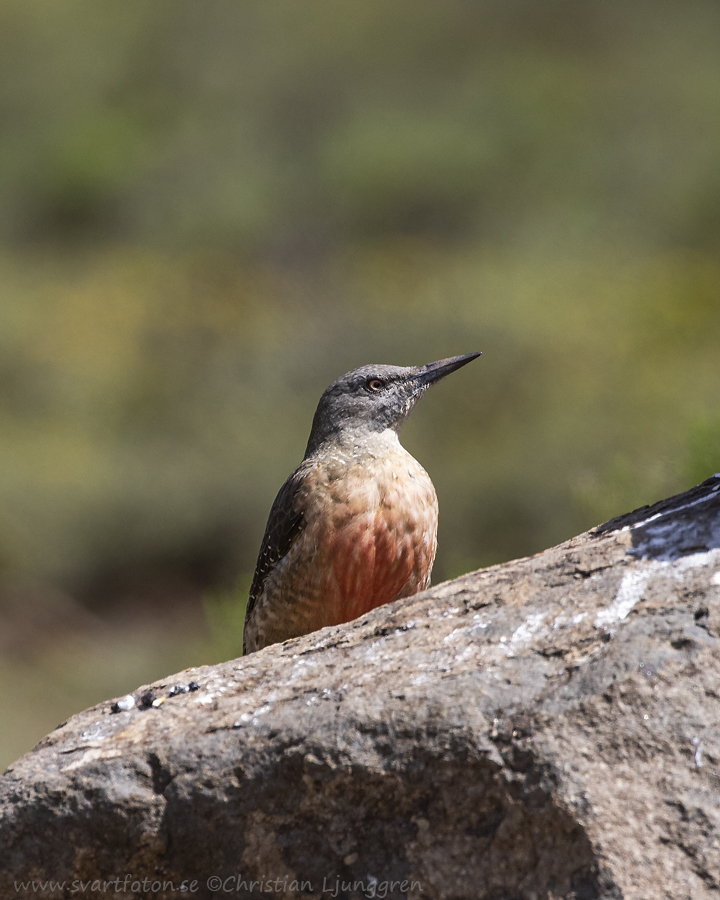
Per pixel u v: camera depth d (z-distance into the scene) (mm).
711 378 18844
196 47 38656
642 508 3773
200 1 39062
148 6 39500
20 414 23062
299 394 22172
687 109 32375
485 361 20828
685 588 3129
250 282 28391
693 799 2721
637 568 3297
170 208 32594
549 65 36219
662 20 36938
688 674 2885
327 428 5625
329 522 5305
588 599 3236
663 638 2977
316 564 5340
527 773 2818
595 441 17031
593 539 3641
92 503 18016
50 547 17516
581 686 2912
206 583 17453
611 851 2674
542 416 18531
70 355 25375
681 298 23922
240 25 38781
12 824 3246
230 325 25578
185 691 3586
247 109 36469
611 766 2781
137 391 23031
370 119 34656
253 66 38094
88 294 28578
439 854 2914
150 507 17812
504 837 2828
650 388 18781
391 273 27906
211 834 3158
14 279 30312
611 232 29594
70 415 23078
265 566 5652
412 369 5793
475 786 2881
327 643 3605
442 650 3271
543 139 32375
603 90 34094
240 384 22266
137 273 29828
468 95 34969
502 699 2957
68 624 16344
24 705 13656
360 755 3008
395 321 23250
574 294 25250
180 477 18562
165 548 17609
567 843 2736
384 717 3033
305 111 36031
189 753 3211
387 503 5348
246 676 3582
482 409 19734
